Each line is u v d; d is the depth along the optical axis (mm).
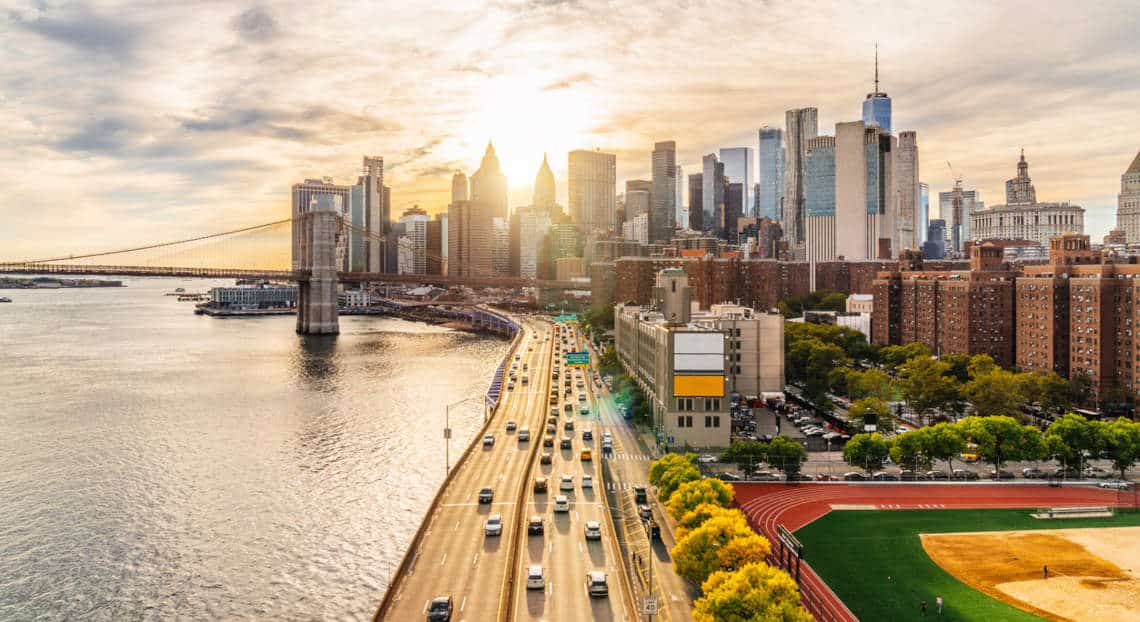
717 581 84312
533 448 164000
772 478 151500
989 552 112188
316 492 155375
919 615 92938
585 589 93188
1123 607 94500
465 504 125000
